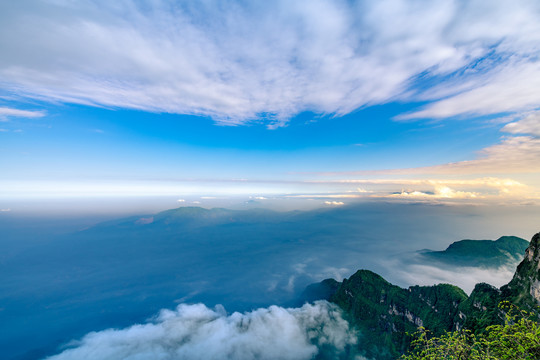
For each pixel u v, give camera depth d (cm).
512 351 2262
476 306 10819
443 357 2477
